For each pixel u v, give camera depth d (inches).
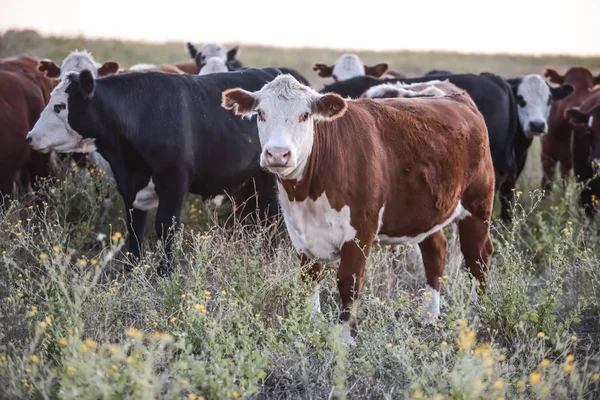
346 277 393.1
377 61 2247.8
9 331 349.7
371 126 402.0
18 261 430.6
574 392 316.5
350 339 382.9
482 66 2234.3
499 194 700.0
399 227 417.4
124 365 296.8
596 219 586.6
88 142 517.3
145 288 399.2
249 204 582.6
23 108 617.9
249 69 587.5
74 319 321.1
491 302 405.7
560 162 839.7
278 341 371.9
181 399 293.0
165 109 511.8
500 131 685.9
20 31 1955.0
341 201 387.5
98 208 576.1
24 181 656.4
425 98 458.6
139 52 1978.3
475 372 290.2
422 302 446.6
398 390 313.6
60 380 298.8
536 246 559.5
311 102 376.8
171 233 502.9
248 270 409.4
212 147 532.1
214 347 324.5
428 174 416.5
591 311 431.5
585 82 913.5
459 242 470.9
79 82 495.2
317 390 332.5
